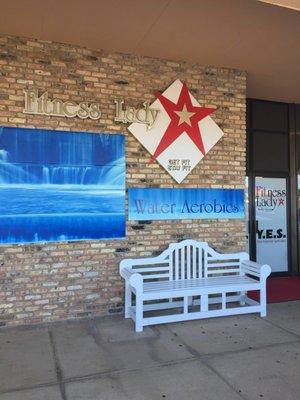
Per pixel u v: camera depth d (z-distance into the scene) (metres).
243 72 6.59
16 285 5.23
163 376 3.78
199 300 6.00
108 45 5.62
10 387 3.59
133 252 5.82
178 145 6.10
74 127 5.56
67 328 5.14
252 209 8.21
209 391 3.49
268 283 7.68
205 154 6.28
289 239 8.52
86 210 5.58
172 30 5.21
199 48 5.75
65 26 5.09
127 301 5.53
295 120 8.66
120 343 4.61
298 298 6.54
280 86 7.48
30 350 4.43
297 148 8.65
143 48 5.73
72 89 5.58
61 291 5.43
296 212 8.55
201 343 4.59
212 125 6.34
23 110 5.32
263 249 8.33
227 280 5.79
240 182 6.50
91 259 5.59
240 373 3.83
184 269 5.95
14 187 5.24
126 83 5.86
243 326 5.16
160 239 5.98
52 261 5.40
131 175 5.86
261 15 4.86
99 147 5.68
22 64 5.35
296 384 3.61
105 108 5.73
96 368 3.96
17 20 4.93
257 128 8.34
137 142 5.89
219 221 6.35
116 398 3.38
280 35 5.36
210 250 6.06
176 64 6.16
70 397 3.41
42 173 5.38
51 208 5.40
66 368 3.96
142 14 4.82
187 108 6.19
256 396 3.40
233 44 5.65
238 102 6.55
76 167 5.54
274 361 4.09
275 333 4.90
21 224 5.26
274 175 8.43
